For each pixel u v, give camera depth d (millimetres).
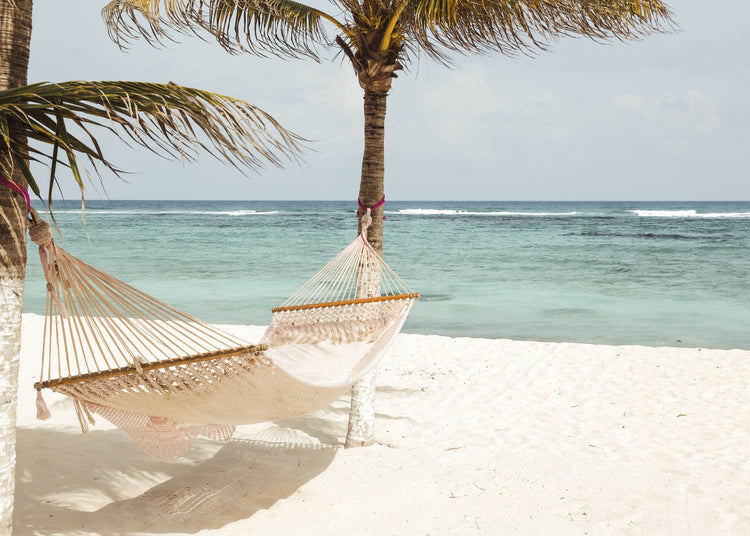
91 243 28156
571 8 3572
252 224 43969
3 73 2367
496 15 3625
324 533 3279
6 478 2500
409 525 3361
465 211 73750
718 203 124812
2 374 2445
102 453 4387
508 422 5332
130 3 3771
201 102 2268
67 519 3350
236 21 4027
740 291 14992
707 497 3639
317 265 20125
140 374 2699
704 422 5281
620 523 3332
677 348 8375
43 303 12609
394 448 4512
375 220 4438
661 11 3768
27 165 2277
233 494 3750
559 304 13273
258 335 8852
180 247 26391
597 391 6363
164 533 3242
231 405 3033
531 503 3578
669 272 18578
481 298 14055
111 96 2217
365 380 4531
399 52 4316
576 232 36219
